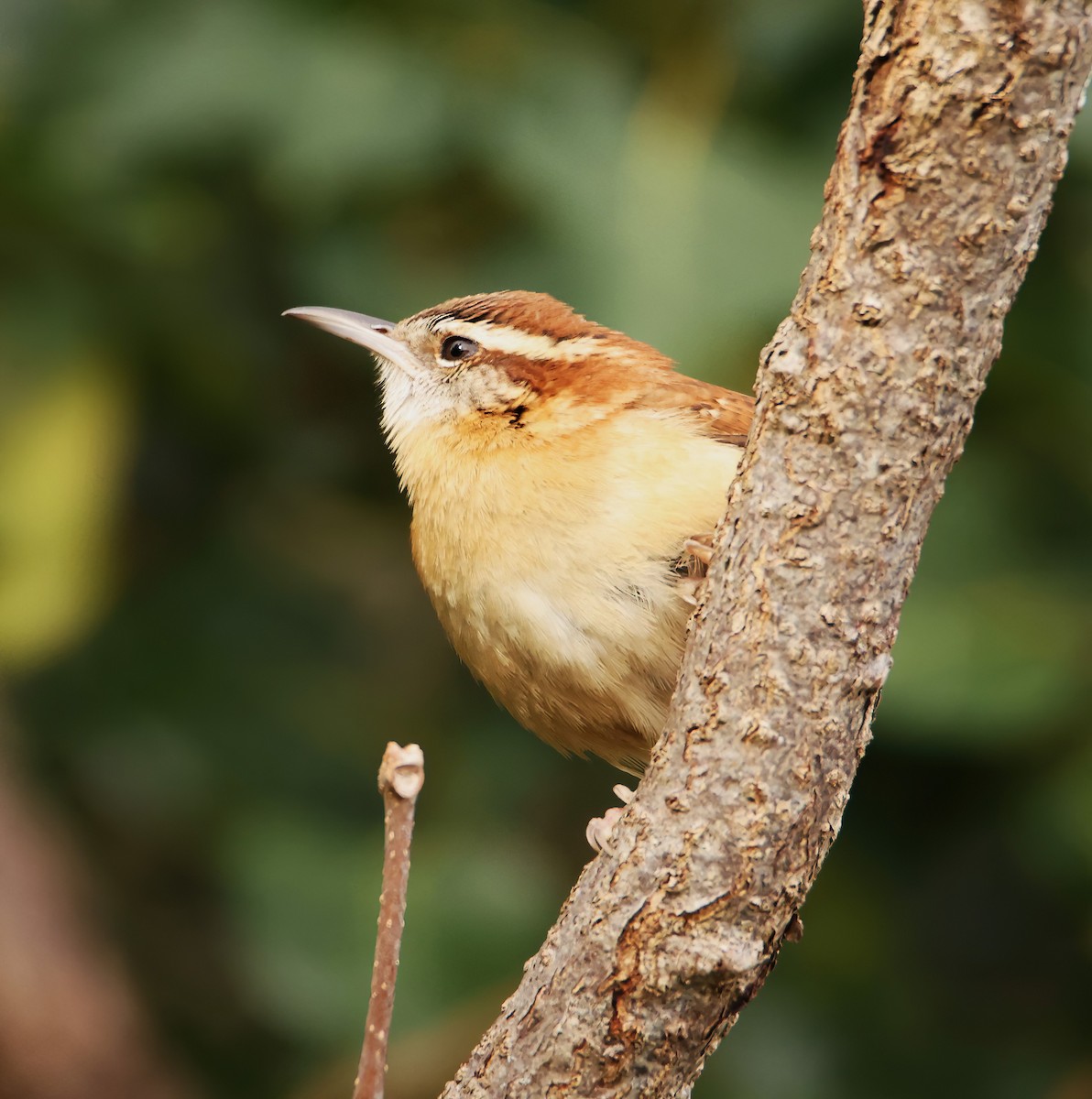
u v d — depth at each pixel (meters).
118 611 11.84
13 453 10.89
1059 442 10.75
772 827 6.02
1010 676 10.20
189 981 11.93
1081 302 10.61
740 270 10.00
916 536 5.97
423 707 11.91
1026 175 5.60
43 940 11.09
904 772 11.39
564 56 10.52
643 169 10.18
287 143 10.28
